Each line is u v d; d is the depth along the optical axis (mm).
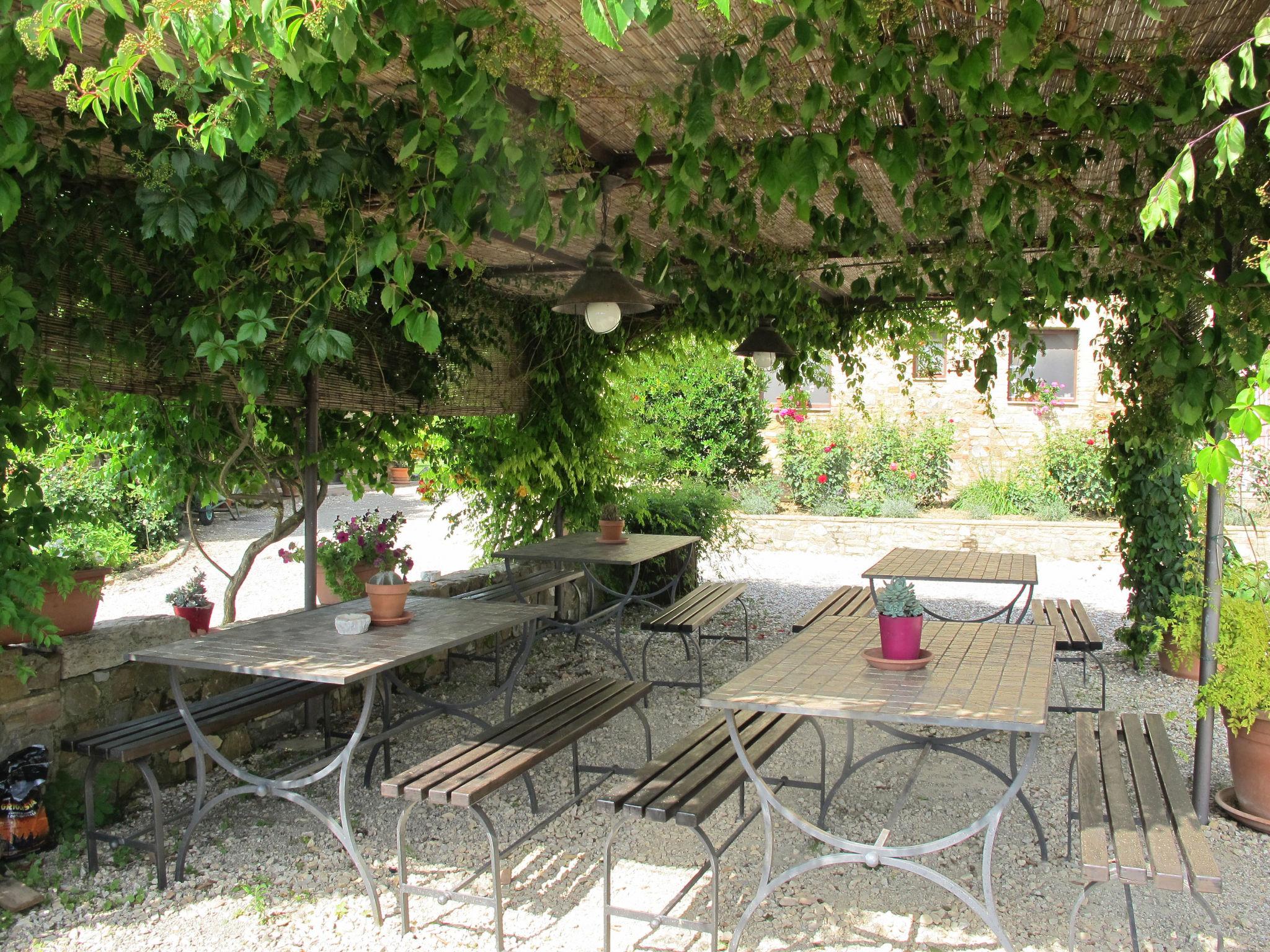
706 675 6160
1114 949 2820
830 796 3758
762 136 3459
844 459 12586
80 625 3846
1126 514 6180
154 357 4047
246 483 5492
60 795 3604
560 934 2943
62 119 2875
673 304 7004
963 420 12570
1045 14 2598
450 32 2363
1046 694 2699
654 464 8430
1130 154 3258
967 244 3965
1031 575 5398
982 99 2730
